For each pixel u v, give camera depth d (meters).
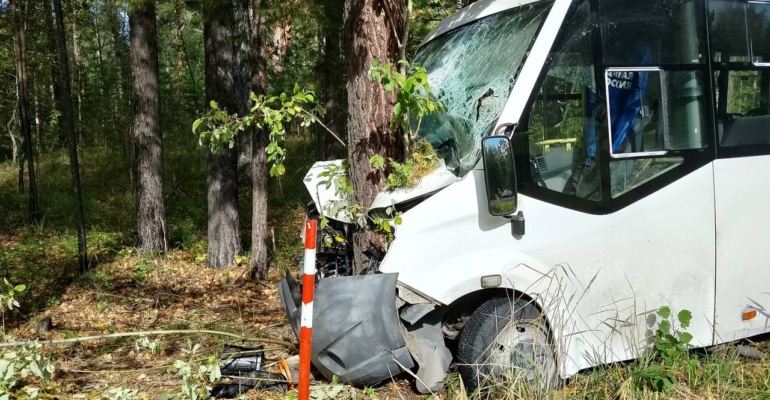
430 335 4.58
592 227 4.55
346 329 4.36
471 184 4.37
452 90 4.92
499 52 4.76
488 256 4.39
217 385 4.98
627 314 4.68
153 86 11.12
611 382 4.49
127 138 19.39
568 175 4.51
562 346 4.46
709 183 4.86
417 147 4.80
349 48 5.28
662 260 4.74
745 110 5.06
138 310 8.28
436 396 4.46
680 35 4.83
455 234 4.36
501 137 4.11
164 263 10.70
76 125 20.92
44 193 16.41
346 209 4.96
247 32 10.77
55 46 17.19
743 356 5.02
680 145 4.80
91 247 11.77
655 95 4.74
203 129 10.09
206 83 10.82
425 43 5.92
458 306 4.71
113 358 6.27
